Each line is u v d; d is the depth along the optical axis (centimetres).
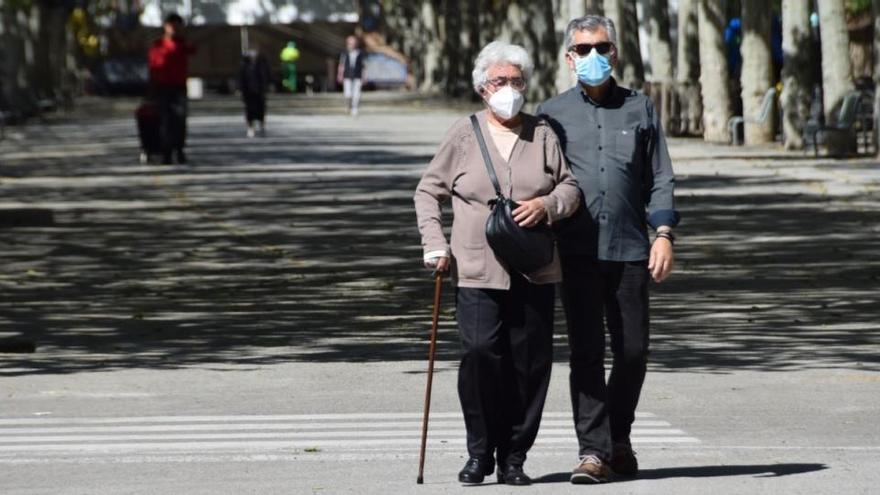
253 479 2350
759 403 2947
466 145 2314
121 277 5003
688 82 12075
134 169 9531
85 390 3144
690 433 2686
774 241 5666
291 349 3662
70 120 16425
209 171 9281
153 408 2947
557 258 2312
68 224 6544
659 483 2311
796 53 9950
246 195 7725
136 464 2467
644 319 2366
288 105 19812
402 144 11788
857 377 3203
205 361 3497
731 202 7031
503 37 18162
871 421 2781
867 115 10762
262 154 10731
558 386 3134
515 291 2319
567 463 2472
